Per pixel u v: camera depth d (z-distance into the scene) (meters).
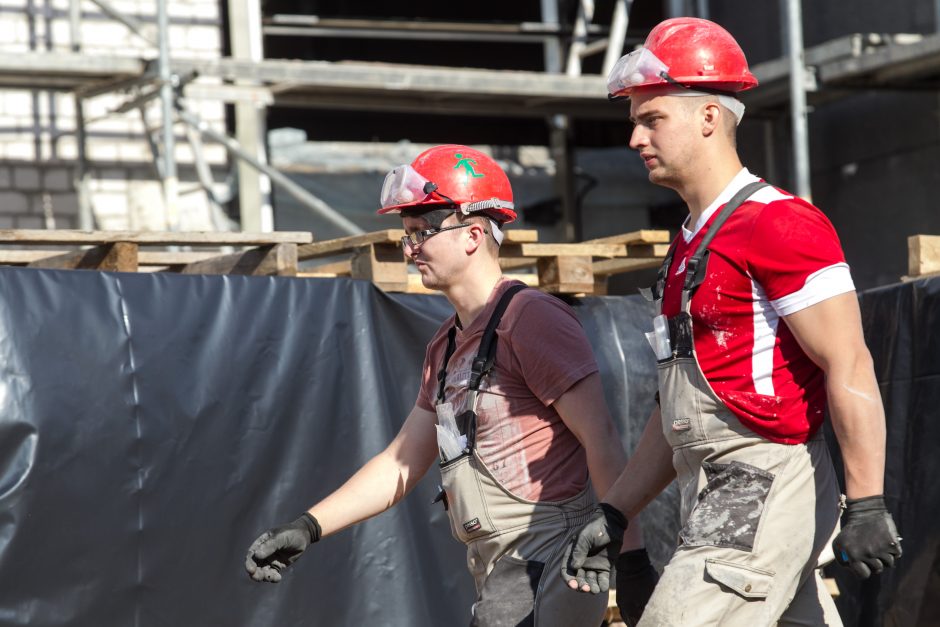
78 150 12.34
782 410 4.03
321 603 6.35
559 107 14.39
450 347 4.85
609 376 7.23
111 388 6.01
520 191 16.08
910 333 6.86
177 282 6.34
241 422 6.30
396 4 18.98
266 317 6.48
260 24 13.53
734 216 4.09
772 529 4.01
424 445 5.04
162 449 6.07
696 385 4.11
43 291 5.98
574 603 4.46
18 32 12.27
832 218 15.05
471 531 4.61
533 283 7.50
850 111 14.70
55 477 5.81
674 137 4.17
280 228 14.35
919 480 6.71
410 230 4.78
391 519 6.59
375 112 17.03
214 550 6.14
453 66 19.89
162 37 11.59
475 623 4.56
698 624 3.96
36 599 5.71
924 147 13.62
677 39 4.17
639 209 16.45
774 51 15.05
